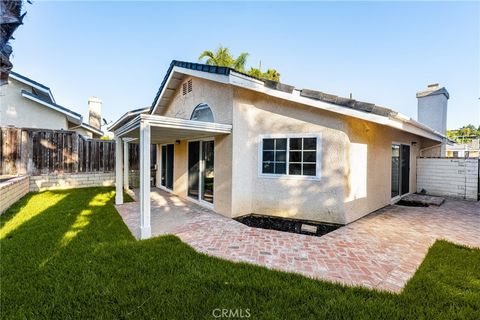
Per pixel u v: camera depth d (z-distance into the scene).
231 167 8.36
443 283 4.17
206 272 4.48
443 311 3.44
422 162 14.06
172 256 5.15
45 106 17.14
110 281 4.14
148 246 5.69
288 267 4.74
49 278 4.22
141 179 6.44
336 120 7.78
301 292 3.84
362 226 7.51
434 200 11.11
